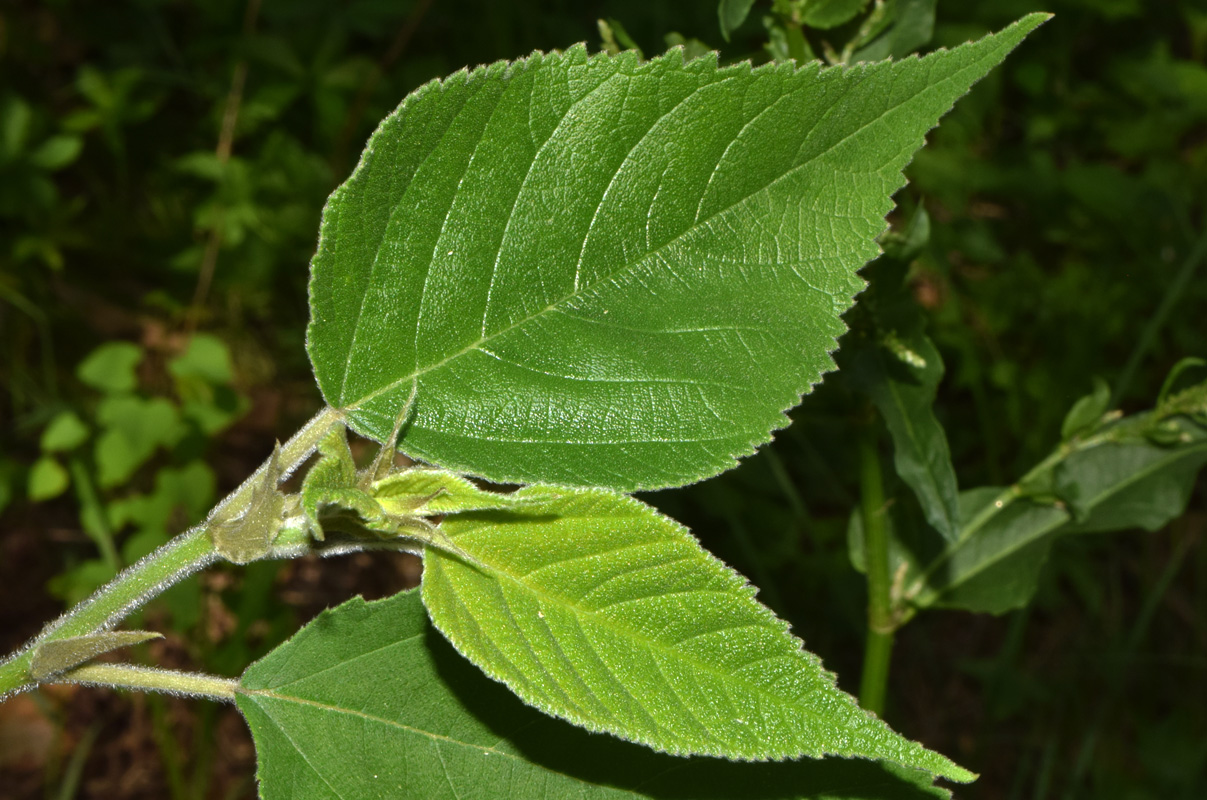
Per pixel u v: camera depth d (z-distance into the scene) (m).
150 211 1.72
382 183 0.48
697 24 1.33
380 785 0.50
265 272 1.65
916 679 1.57
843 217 0.49
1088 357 1.56
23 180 1.57
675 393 0.49
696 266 0.49
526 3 1.68
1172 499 0.69
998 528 0.69
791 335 0.49
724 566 0.47
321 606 1.50
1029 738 1.47
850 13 0.61
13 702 1.38
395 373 0.49
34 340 1.59
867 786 0.49
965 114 1.68
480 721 0.50
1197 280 1.62
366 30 1.66
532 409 0.49
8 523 1.49
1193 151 1.85
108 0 1.81
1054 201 1.70
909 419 0.62
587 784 0.50
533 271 0.49
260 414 1.64
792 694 0.47
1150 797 1.43
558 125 0.49
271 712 0.50
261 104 1.66
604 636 0.47
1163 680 1.56
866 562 0.68
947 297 1.56
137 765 1.36
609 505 0.48
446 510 0.47
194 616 1.22
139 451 1.36
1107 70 1.81
